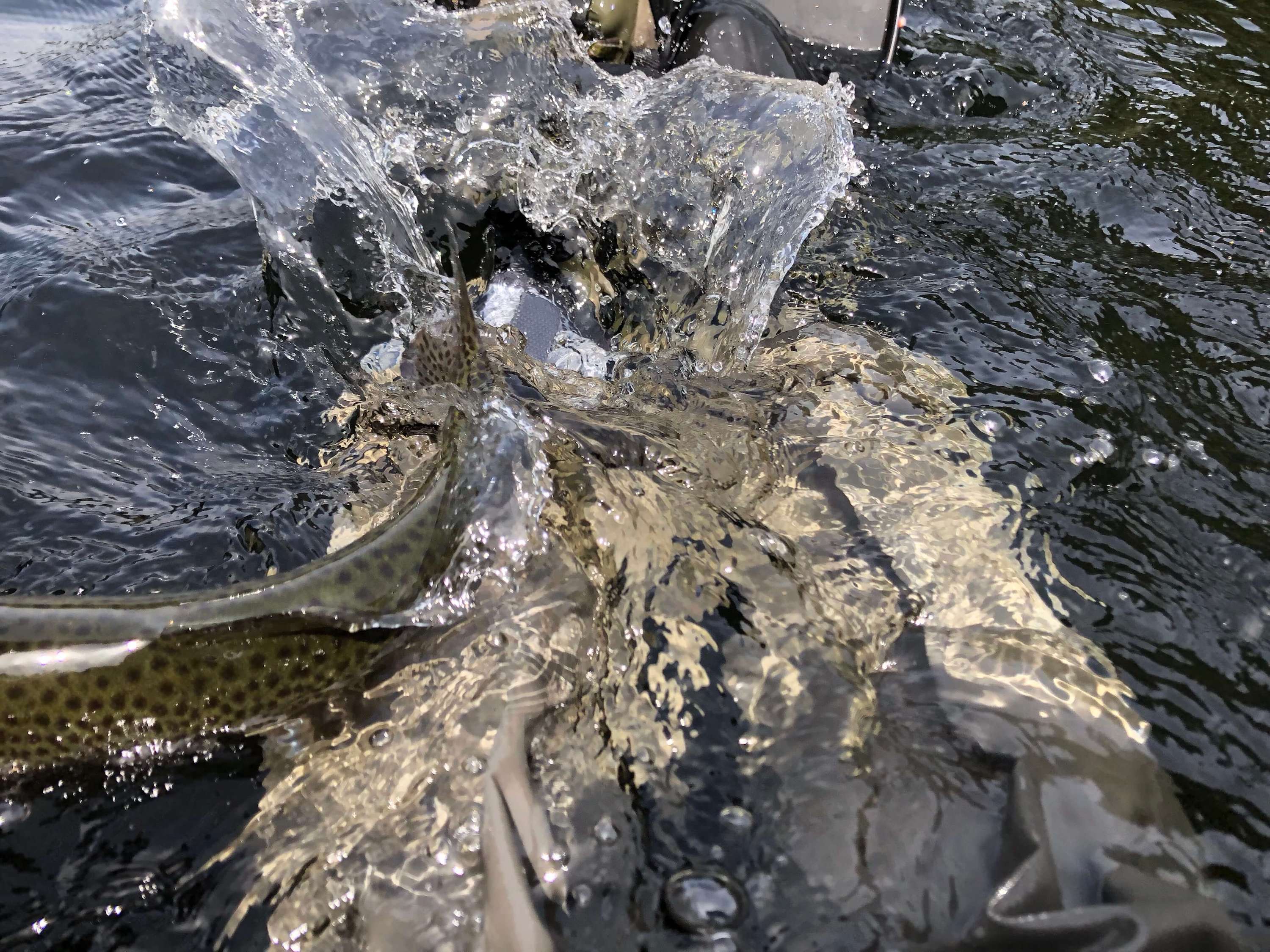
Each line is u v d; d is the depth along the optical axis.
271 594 0.83
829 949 0.71
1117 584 0.97
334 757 0.84
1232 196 1.65
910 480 1.06
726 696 0.86
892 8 1.90
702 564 0.95
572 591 0.91
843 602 0.93
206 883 0.78
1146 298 1.39
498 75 1.50
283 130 1.39
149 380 1.26
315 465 1.16
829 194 1.37
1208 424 1.17
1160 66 2.11
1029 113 1.91
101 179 1.65
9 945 0.74
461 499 0.92
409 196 1.44
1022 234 1.53
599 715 0.85
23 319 1.31
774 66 1.62
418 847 0.78
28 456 1.14
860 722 0.83
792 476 1.06
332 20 1.52
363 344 1.32
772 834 0.77
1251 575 0.99
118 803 0.83
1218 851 0.74
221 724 0.84
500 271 1.36
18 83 1.98
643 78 1.53
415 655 0.87
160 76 1.40
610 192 1.46
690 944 0.72
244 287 1.40
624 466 1.01
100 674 0.81
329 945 0.74
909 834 0.76
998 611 0.93
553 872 0.75
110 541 1.04
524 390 1.10
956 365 1.25
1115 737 0.82
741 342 1.29
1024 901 0.70
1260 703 0.86
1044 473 1.09
